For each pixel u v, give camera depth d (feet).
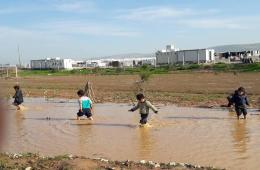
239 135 51.72
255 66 232.12
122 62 500.74
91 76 247.70
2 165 33.83
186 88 130.21
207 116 68.74
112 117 70.18
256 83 139.64
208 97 98.43
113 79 204.54
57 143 49.42
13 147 46.85
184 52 408.87
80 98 68.54
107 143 48.75
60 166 33.17
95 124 63.41
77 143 49.19
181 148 45.03
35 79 228.63
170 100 94.73
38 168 33.04
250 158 39.88
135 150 44.65
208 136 51.57
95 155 42.70
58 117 72.38
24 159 36.45
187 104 86.48
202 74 214.90
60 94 123.34
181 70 260.21
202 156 41.16
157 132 55.16
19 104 85.46
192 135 52.47
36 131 57.82
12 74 293.64
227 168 36.35
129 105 88.53
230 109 76.84
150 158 40.88
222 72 221.87
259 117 66.49
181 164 35.47
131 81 182.91
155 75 218.79
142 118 60.59
